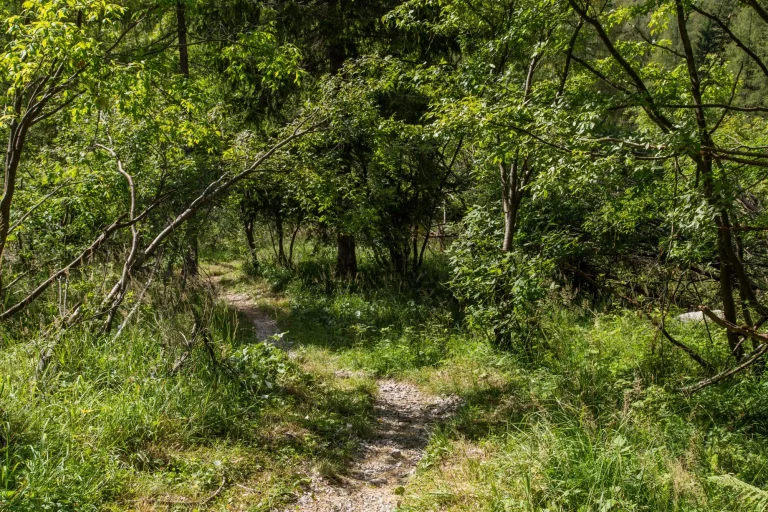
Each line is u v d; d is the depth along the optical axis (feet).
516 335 27.14
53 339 19.29
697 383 19.98
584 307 31.68
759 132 29.81
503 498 13.58
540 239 29.14
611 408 18.31
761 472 14.21
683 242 23.57
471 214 31.17
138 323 22.07
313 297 43.29
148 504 13.51
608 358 23.16
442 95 28.25
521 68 29.48
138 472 14.55
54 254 28.37
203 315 21.81
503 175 29.12
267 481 15.65
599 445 14.39
